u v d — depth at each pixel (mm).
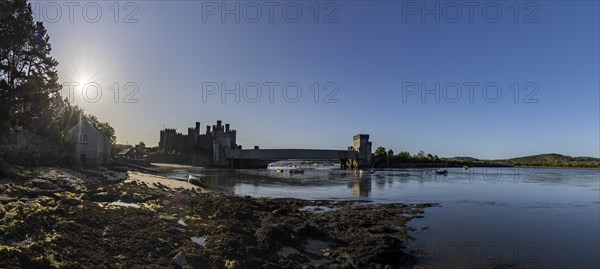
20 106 46156
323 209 34000
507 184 76375
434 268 16922
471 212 34125
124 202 21359
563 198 48875
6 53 45250
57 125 53375
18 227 12406
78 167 39406
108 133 101250
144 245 13773
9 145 34250
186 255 13609
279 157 164875
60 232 13086
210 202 24500
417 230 25109
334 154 171500
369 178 89000
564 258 19188
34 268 10250
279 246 17484
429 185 68562
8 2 44719
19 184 21859
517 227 27219
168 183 42656
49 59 50406
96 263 11719
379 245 19203
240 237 16766
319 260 16688
